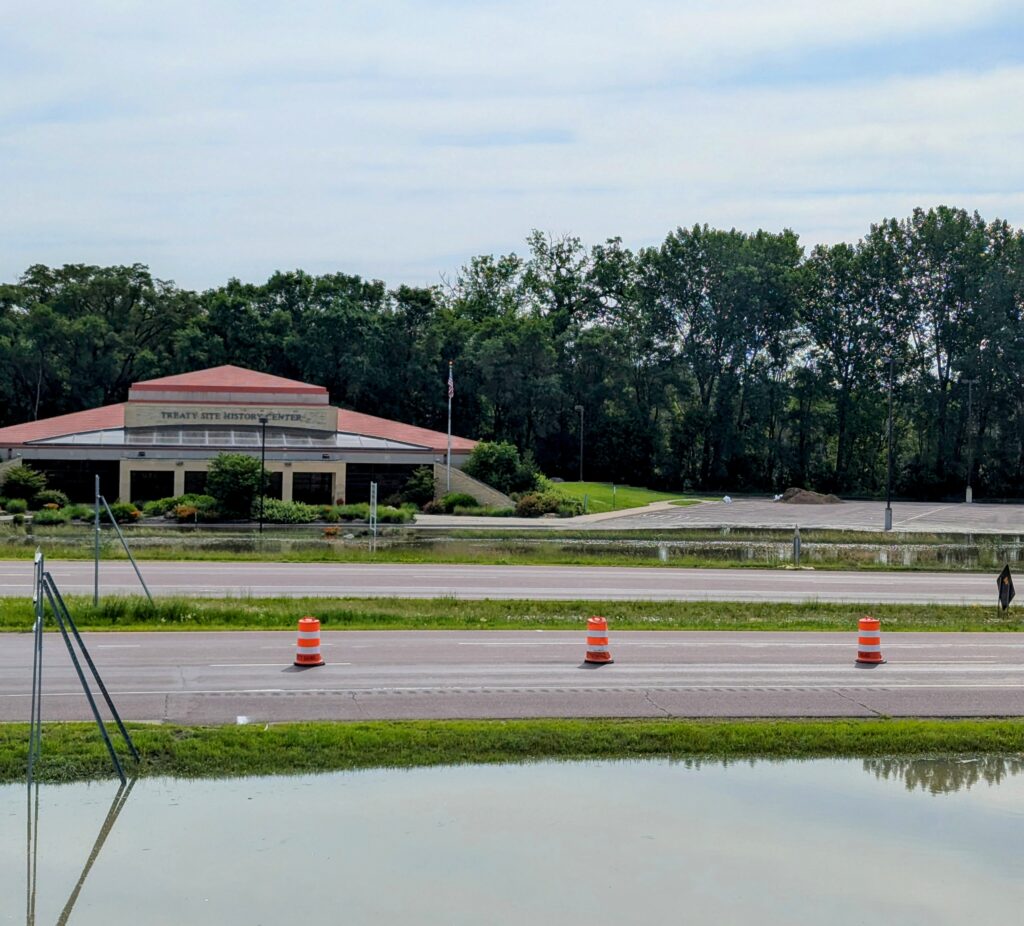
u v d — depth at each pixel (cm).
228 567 4297
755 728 2056
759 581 4278
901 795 1794
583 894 1411
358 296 12850
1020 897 1432
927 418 12475
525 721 2066
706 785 1814
